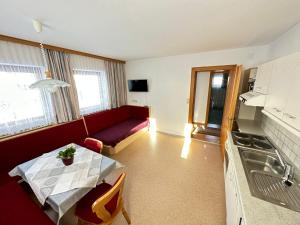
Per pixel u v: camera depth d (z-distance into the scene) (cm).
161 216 169
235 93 240
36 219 121
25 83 228
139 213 173
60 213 114
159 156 302
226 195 173
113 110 393
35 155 221
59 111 271
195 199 192
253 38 228
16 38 207
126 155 308
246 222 83
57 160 172
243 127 244
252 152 163
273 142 186
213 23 169
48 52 250
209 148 335
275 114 135
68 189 126
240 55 294
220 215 169
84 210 134
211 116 515
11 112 216
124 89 459
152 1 121
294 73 102
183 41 242
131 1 121
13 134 218
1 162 189
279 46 215
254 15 149
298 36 162
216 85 496
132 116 465
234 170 134
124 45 262
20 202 140
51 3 121
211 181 225
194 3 125
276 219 84
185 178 233
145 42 245
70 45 255
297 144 134
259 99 169
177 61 368
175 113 407
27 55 225
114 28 181
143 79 424
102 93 379
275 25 174
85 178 140
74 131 278
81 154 186
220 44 263
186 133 402
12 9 129
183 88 378
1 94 206
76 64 305
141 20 159
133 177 238
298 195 108
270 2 124
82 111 332
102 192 154
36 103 243
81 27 176
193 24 172
